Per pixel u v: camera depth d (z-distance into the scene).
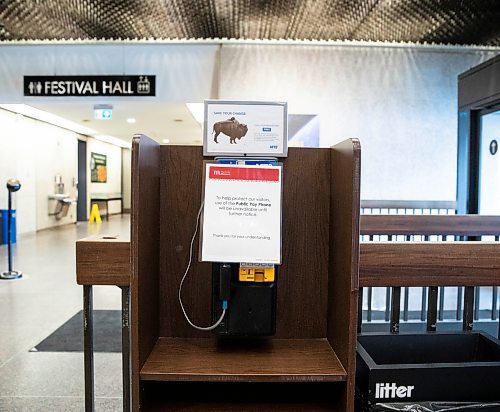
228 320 1.41
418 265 1.44
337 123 5.37
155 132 11.52
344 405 1.33
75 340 3.48
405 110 5.36
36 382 2.77
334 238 1.48
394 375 1.35
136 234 1.24
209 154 1.50
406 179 5.38
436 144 5.39
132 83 6.01
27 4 4.54
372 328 3.81
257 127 1.50
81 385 2.73
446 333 1.61
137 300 1.26
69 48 6.07
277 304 1.59
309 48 5.36
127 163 19.14
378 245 1.43
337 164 1.45
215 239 1.34
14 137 9.25
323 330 1.60
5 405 2.50
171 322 1.58
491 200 4.19
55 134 11.46
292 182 1.57
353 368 1.29
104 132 12.55
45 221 11.09
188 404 1.45
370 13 4.49
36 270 6.12
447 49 5.32
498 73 3.69
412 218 3.09
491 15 4.48
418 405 1.35
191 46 5.93
